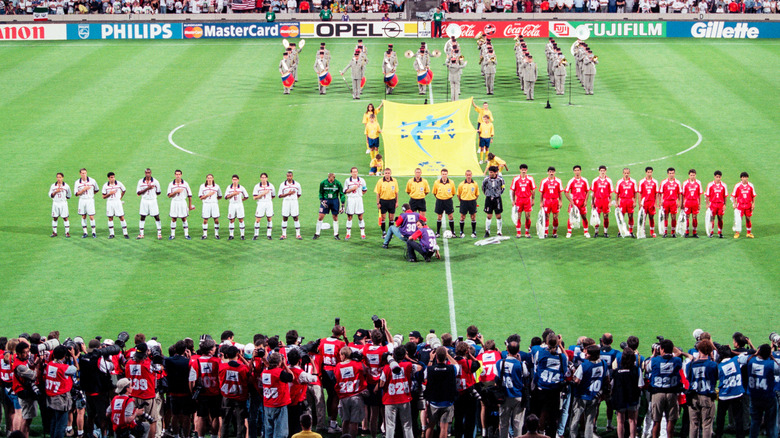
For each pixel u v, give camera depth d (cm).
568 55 5756
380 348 1775
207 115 4447
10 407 1873
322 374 1862
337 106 4641
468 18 6450
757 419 1761
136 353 1761
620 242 2969
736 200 2942
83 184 2978
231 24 6250
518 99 4769
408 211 2828
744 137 4028
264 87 5003
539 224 2998
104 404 1806
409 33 6269
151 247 2931
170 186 2964
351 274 2703
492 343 1781
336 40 6194
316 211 3266
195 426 1822
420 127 3700
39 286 2609
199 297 2538
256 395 1759
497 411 1791
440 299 2520
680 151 3850
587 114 4450
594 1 6400
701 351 1733
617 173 3594
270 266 2767
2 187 3462
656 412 1742
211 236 3038
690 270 2709
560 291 2567
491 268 2744
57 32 6212
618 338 2278
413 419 1831
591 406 1738
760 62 5397
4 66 5378
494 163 3225
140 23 6234
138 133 4138
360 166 3719
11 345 1823
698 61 5453
